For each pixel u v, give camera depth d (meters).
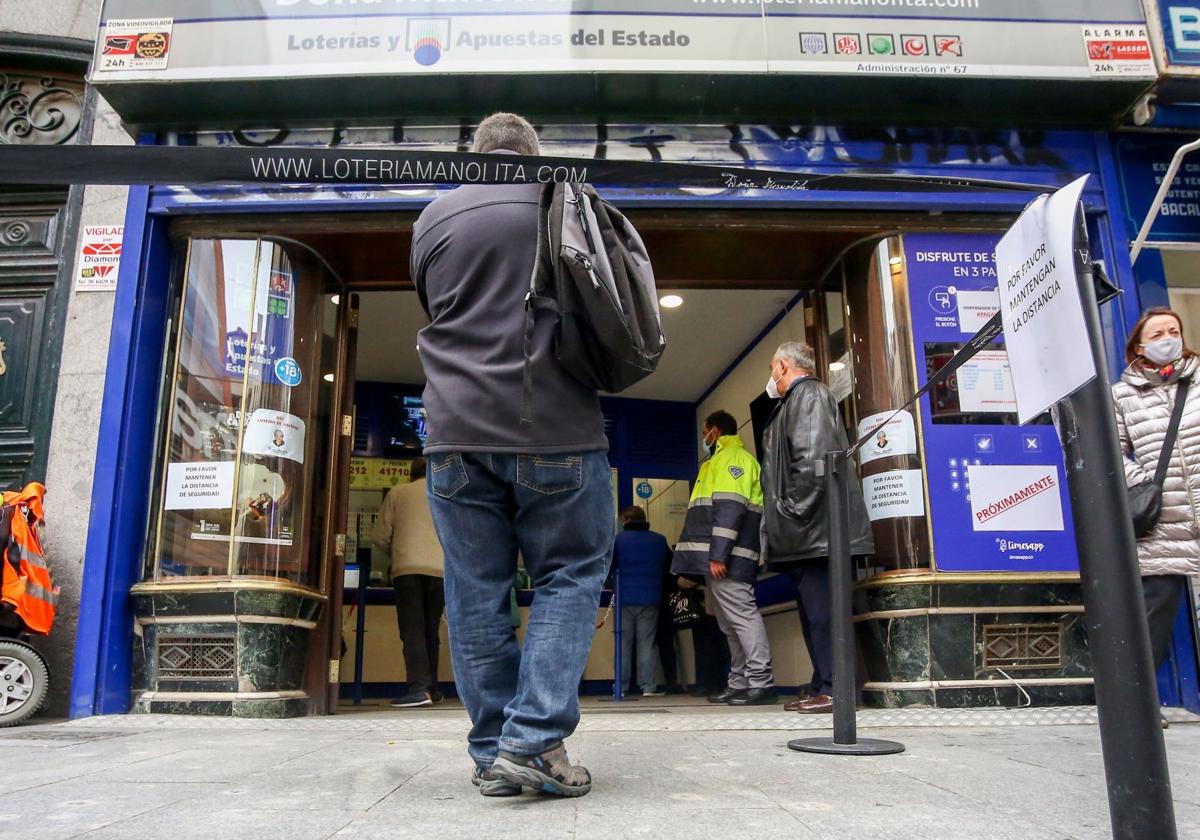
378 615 6.84
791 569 4.36
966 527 4.22
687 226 4.50
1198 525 3.39
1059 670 4.08
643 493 8.38
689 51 4.29
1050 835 1.51
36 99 4.93
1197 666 4.11
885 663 4.17
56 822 1.65
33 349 4.56
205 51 4.28
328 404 4.85
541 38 4.29
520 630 6.83
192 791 1.99
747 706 4.86
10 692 3.63
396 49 4.28
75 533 4.22
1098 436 1.28
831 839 1.48
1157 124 4.64
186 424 4.38
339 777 2.20
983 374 4.43
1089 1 4.43
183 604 4.05
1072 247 1.31
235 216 4.51
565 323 1.89
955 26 4.37
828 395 4.30
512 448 1.87
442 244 2.03
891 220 4.57
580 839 1.48
